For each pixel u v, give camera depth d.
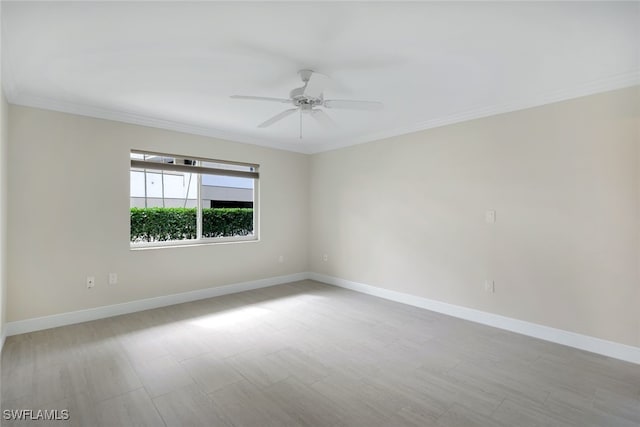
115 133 3.54
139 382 2.23
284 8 1.72
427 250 3.92
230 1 1.65
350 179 4.86
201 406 1.97
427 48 2.15
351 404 2.01
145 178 4.10
